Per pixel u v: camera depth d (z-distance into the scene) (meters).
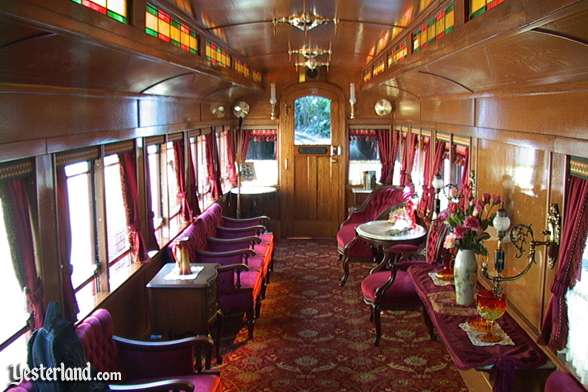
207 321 4.49
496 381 3.11
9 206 2.95
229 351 5.01
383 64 7.25
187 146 6.68
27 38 2.36
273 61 8.59
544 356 3.14
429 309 3.99
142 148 5.11
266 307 6.18
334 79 9.62
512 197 3.80
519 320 3.68
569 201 2.96
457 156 5.37
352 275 7.45
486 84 4.04
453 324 3.58
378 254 7.38
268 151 9.96
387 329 5.48
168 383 3.16
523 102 3.54
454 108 5.30
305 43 6.93
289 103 9.72
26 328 3.14
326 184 9.91
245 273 5.70
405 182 8.17
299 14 5.04
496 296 3.37
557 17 1.99
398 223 6.57
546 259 3.24
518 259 3.75
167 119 5.81
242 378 4.49
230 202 9.32
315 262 8.21
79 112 3.70
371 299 5.10
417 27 5.11
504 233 3.54
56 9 2.29
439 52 3.69
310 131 9.80
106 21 2.90
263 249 6.78
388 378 4.45
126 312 4.54
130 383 3.54
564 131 2.96
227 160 9.44
